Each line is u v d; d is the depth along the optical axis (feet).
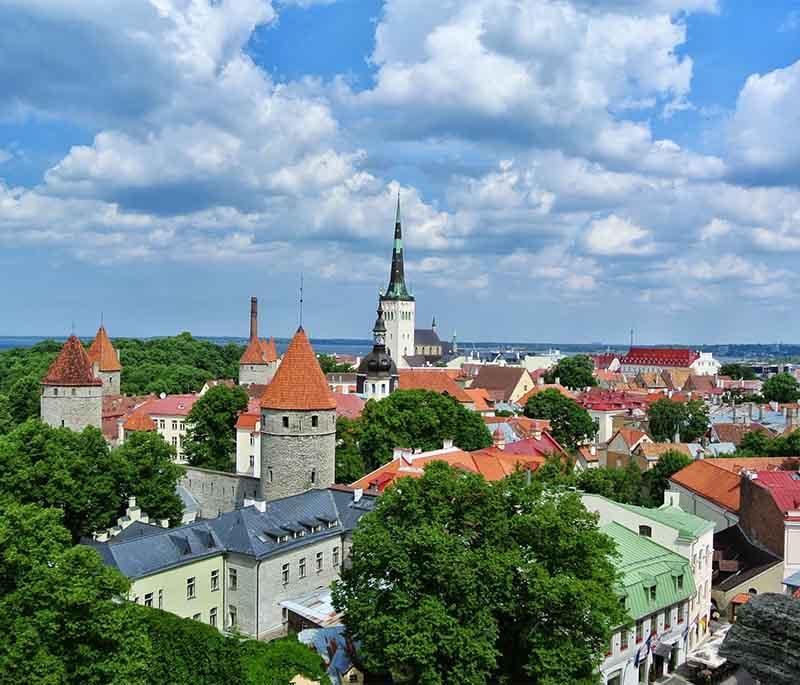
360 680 162.91
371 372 514.68
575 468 363.35
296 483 265.75
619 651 172.76
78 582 123.24
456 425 379.76
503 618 149.69
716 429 506.07
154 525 232.12
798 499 233.55
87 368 376.68
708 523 221.25
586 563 148.56
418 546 143.95
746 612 80.23
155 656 152.15
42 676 115.55
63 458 252.42
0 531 126.21
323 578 225.35
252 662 151.12
